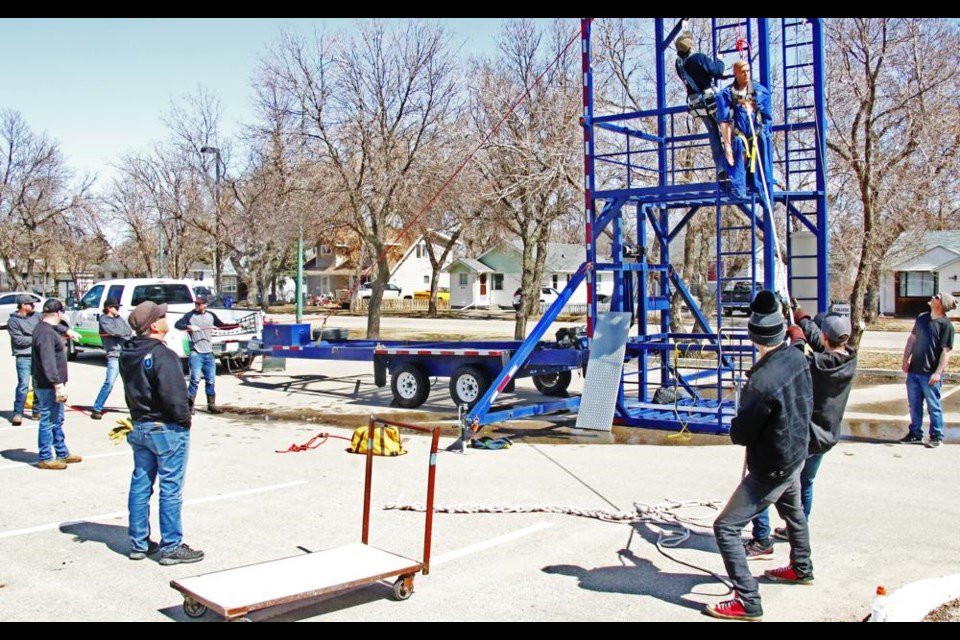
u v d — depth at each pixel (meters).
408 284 74.44
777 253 8.99
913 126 15.18
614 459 9.33
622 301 11.88
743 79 9.34
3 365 21.41
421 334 30.97
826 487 7.86
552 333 32.00
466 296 60.31
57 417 8.98
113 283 19.95
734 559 4.79
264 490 7.99
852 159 14.69
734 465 8.95
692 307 12.99
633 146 20.45
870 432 10.77
